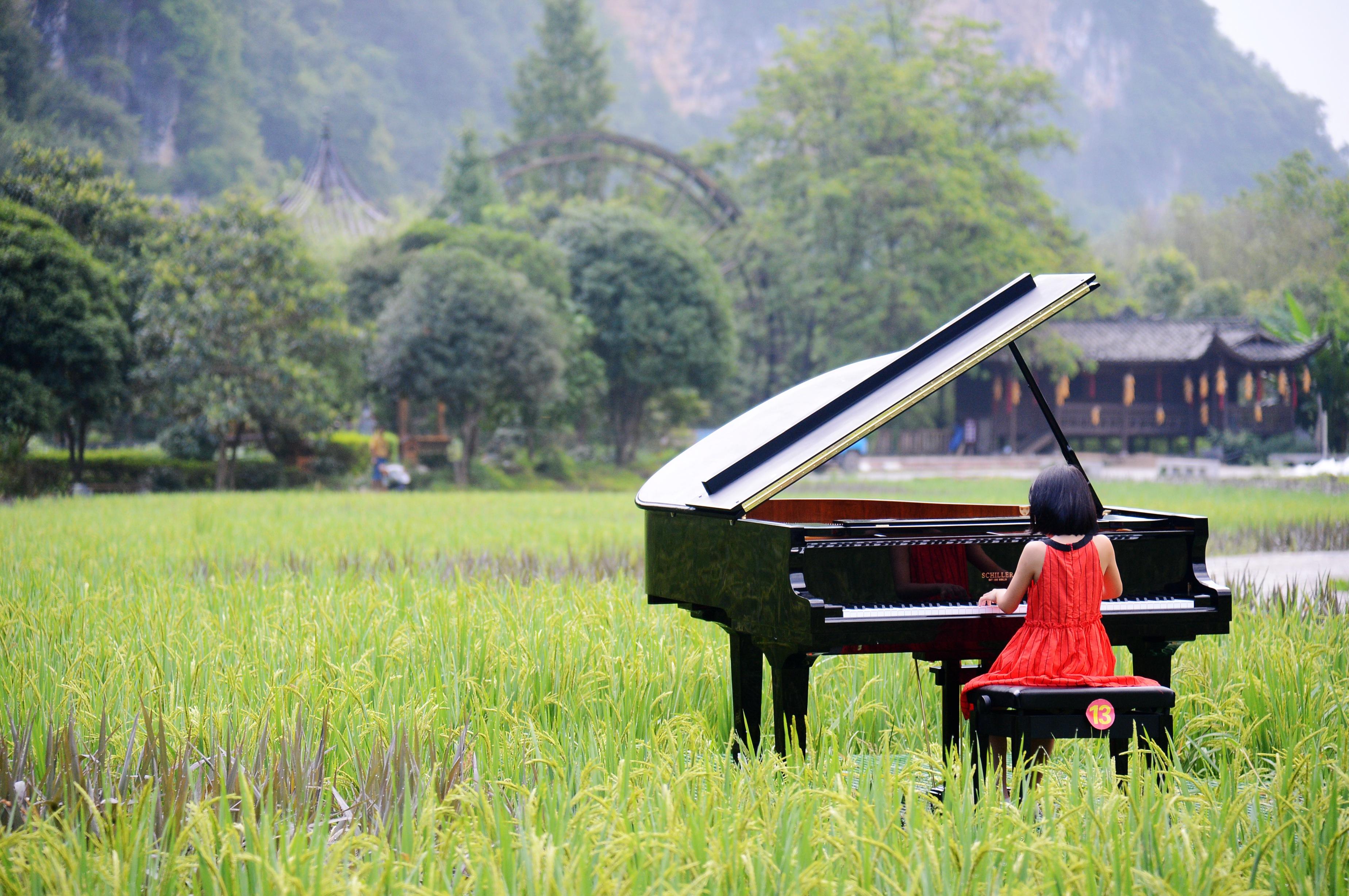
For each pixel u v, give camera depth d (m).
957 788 2.93
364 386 31.36
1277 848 2.69
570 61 87.31
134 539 10.93
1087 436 52.81
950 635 3.79
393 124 138.00
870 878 2.40
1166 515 4.41
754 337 59.44
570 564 9.35
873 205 53.41
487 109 151.38
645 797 2.84
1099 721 3.42
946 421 56.72
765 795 2.81
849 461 44.00
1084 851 2.47
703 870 2.46
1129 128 199.25
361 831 2.89
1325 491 23.95
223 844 2.42
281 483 28.03
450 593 6.35
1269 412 46.38
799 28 198.50
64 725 3.32
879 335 54.19
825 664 4.87
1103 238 103.69
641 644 4.81
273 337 26.70
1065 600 3.72
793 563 3.66
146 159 100.81
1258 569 10.66
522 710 3.85
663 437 47.81
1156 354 48.66
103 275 24.34
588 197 82.62
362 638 4.93
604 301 41.41
